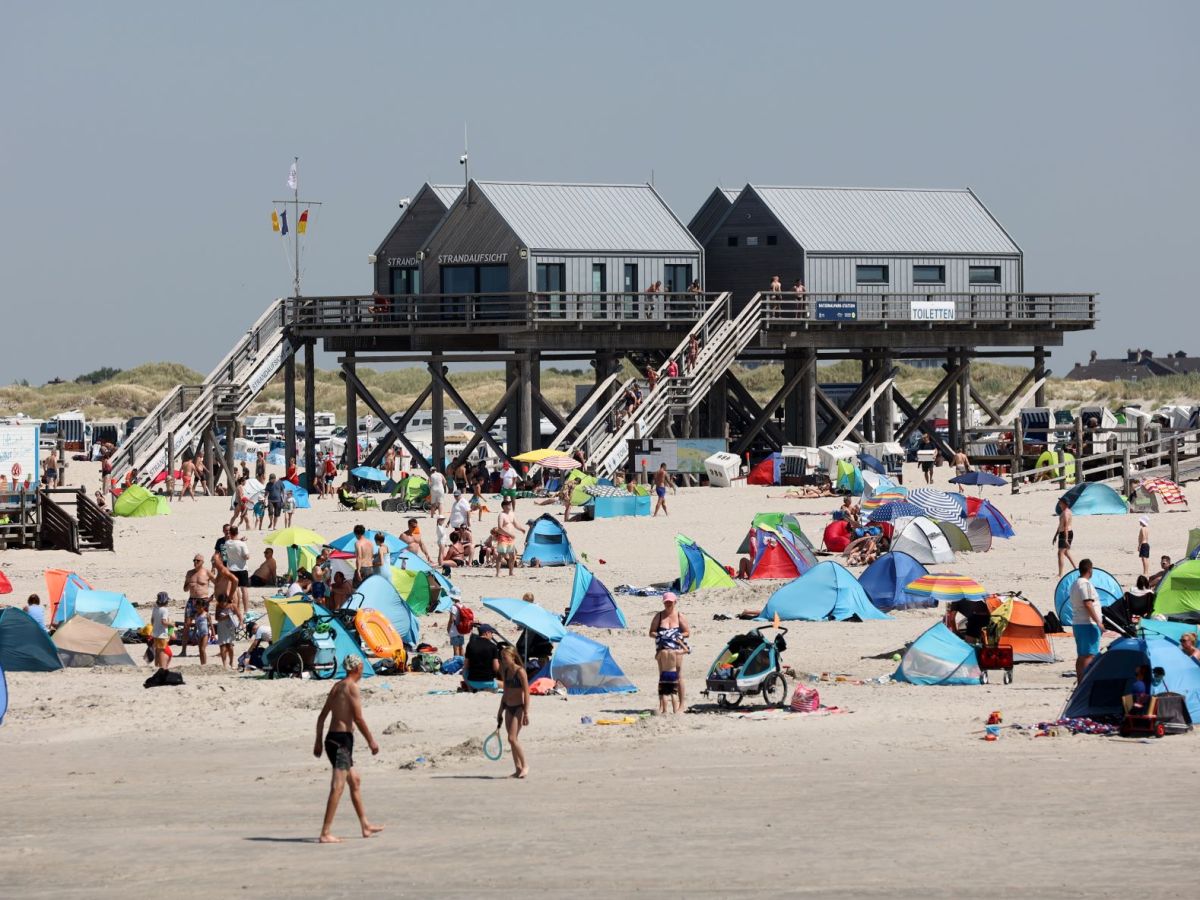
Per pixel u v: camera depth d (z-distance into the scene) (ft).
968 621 235.81
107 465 517.96
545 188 588.91
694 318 586.45
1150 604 251.19
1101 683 193.16
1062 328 630.33
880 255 604.08
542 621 231.91
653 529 429.79
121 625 278.67
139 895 127.03
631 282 583.58
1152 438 501.15
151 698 228.84
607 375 593.42
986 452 591.37
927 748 180.24
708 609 303.27
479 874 129.49
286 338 593.01
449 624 261.24
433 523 455.22
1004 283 625.41
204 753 193.98
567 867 130.72
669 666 207.72
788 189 613.11
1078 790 154.81
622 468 538.47
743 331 574.97
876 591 296.92
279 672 245.45
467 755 186.29
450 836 144.56
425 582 299.79
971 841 134.62
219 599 258.98
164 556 398.21
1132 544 382.22
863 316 597.11
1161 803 147.64
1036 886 118.93
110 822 156.35
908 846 133.59
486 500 514.27
